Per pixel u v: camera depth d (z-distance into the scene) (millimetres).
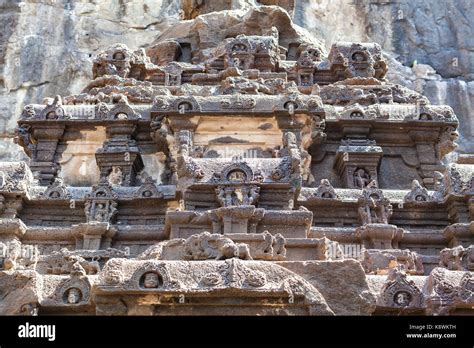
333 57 16266
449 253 8984
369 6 28844
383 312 6637
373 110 13547
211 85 15945
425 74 26922
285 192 9797
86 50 27125
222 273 6277
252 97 12625
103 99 14719
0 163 11688
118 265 6371
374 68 16359
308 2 28438
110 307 6191
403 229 10758
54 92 26250
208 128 12492
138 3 28344
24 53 26516
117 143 13125
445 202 11312
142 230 10555
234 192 9688
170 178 12680
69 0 28016
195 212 9211
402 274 6754
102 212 11125
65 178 13227
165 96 13031
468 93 26516
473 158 17109
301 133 12484
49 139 13516
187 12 19766
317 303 6121
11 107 25672
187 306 6203
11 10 27328
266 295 6164
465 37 28172
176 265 6363
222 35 17891
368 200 11078
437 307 6418
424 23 28625
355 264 6594
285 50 17547
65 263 9312
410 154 13461
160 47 17984
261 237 8000
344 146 13102
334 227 10977
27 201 11422
